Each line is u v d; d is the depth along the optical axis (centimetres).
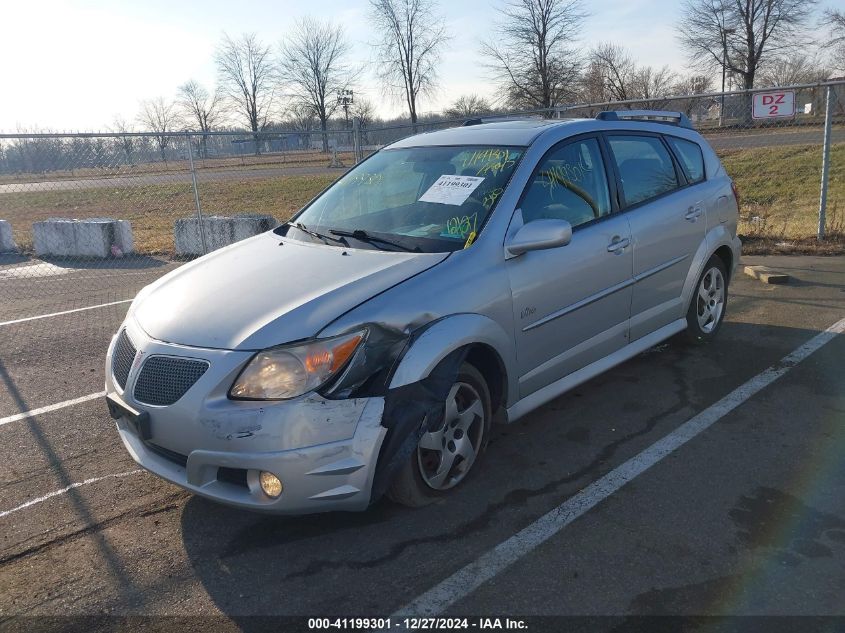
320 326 290
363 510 309
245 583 286
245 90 6738
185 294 338
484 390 354
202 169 1614
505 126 446
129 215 1797
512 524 320
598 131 447
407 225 380
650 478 357
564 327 396
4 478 383
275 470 277
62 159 1110
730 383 475
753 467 363
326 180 2466
